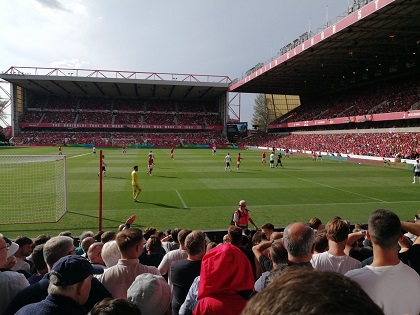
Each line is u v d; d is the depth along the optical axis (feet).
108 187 65.31
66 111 254.68
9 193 58.18
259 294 3.16
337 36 112.78
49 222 41.60
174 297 11.79
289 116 239.71
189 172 90.07
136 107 271.08
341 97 202.90
